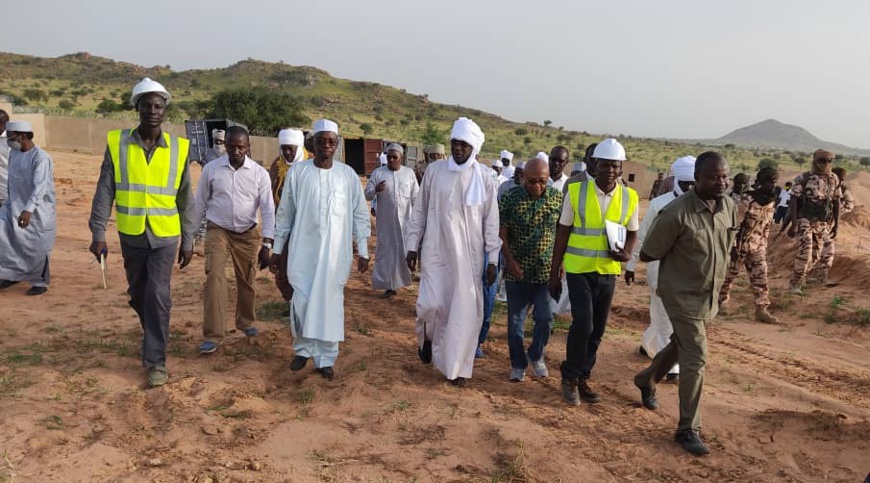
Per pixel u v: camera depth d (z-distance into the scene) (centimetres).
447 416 480
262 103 6494
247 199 599
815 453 449
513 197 557
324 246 550
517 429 458
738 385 601
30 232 779
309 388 529
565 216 524
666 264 461
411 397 516
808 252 1013
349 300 866
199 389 505
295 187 557
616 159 507
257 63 18000
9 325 652
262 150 3888
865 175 3002
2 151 831
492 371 607
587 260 514
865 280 1027
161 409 471
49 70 16138
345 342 659
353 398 511
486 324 636
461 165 542
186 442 421
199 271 976
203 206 600
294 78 16700
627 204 522
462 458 420
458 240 544
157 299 507
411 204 905
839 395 589
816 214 1016
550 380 587
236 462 398
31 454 389
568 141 12188
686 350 451
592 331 537
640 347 679
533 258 556
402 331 726
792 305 944
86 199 1686
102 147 3522
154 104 486
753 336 799
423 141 6525
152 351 511
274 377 562
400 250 881
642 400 533
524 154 8112
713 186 434
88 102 10044
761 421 499
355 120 12469
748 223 864
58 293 806
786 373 651
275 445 425
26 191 777
